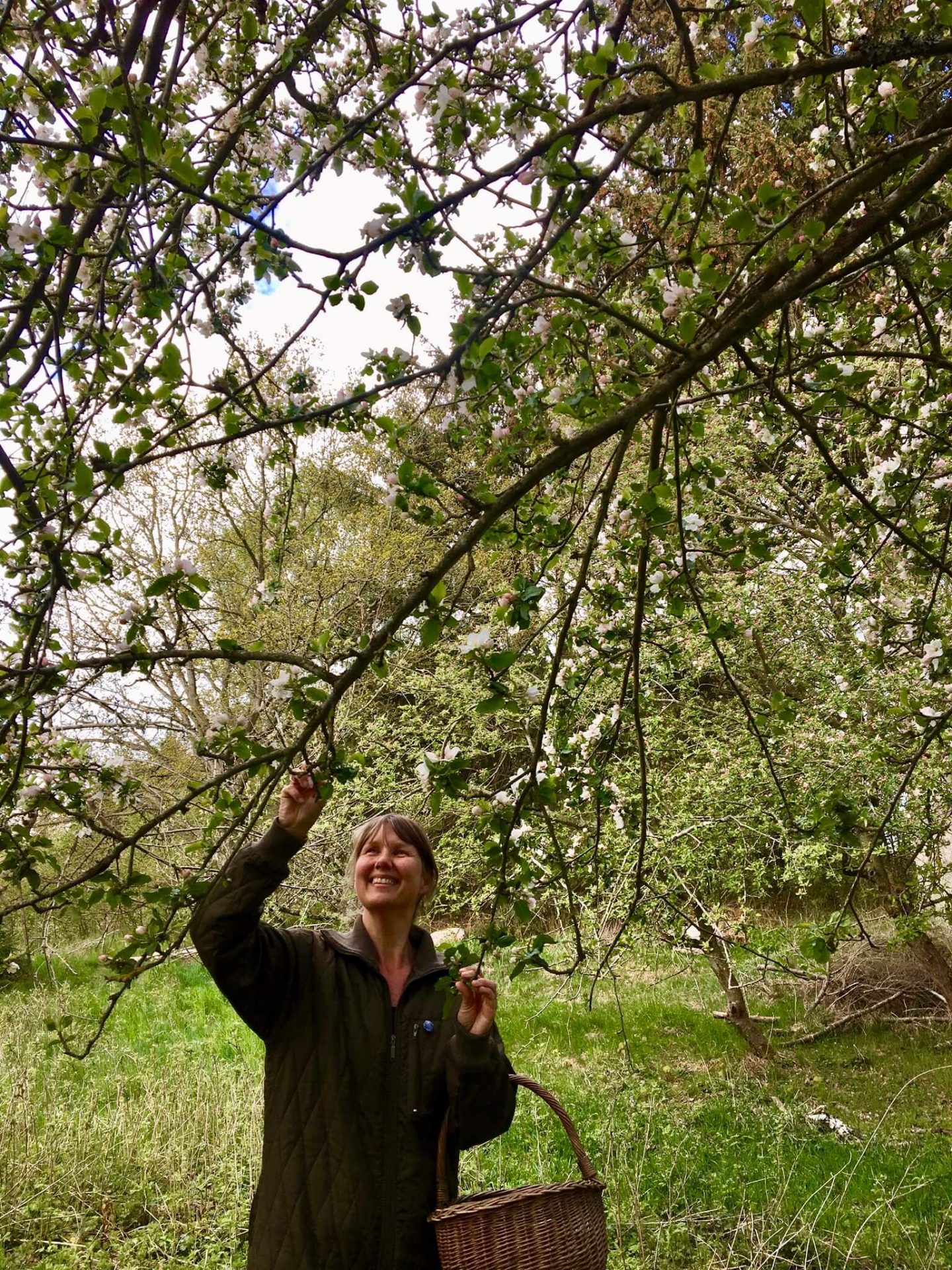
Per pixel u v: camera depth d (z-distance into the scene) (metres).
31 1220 4.02
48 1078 5.67
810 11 1.57
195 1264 3.69
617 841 4.56
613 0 1.86
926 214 2.37
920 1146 4.57
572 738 3.11
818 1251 3.53
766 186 1.65
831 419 3.20
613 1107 4.77
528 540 2.04
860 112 2.12
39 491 1.69
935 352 2.17
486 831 1.90
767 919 7.28
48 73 1.93
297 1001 2.02
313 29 1.77
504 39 1.80
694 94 1.54
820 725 5.16
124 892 1.70
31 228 1.61
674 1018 6.90
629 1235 3.78
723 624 2.42
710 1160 4.45
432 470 1.74
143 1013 7.93
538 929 7.58
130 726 5.67
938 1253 3.55
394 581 8.97
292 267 1.57
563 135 1.48
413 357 1.82
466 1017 1.91
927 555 2.41
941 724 2.62
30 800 1.86
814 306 2.30
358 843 2.26
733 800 5.22
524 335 1.88
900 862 5.84
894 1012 6.53
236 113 2.05
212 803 1.78
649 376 1.94
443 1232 1.84
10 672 1.55
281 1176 1.90
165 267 1.65
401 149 1.62
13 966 5.43
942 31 1.96
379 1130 1.94
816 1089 5.54
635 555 2.42
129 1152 4.60
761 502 5.63
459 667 5.89
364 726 7.29
